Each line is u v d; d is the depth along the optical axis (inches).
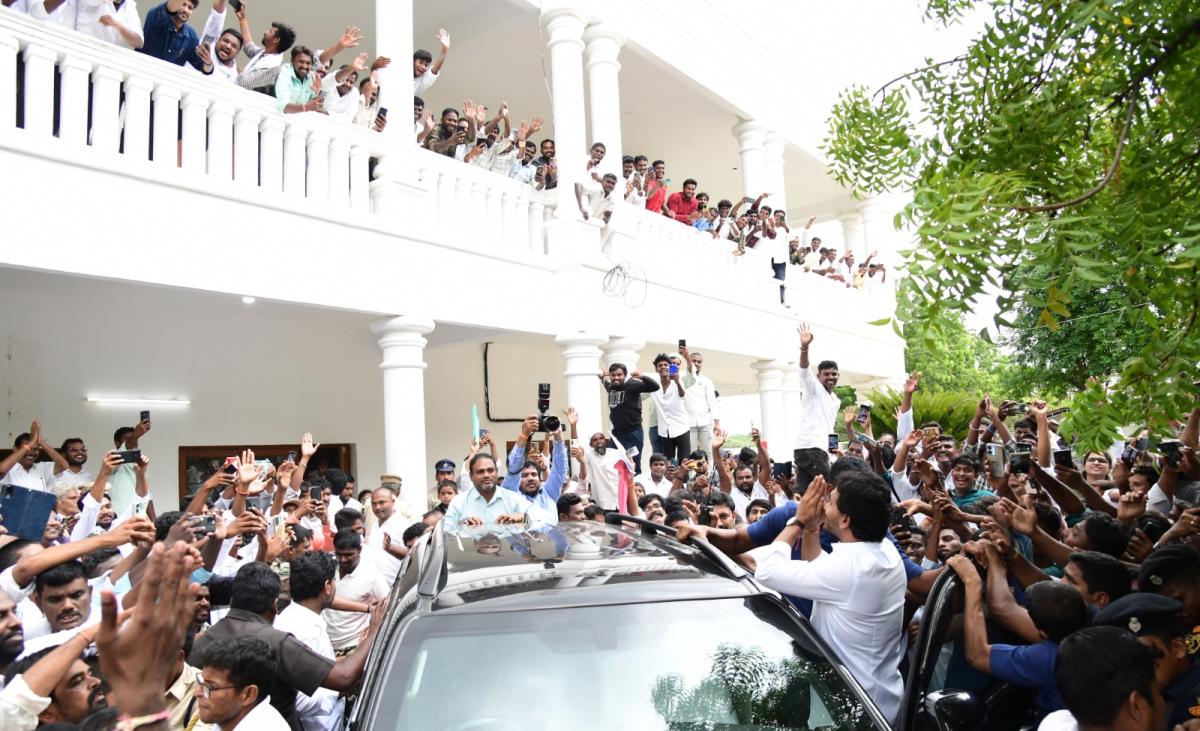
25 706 103.3
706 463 398.9
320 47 603.5
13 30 264.1
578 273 461.4
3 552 166.6
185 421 410.6
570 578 131.4
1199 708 117.2
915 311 99.1
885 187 144.6
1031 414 296.4
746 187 681.6
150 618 99.0
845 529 151.8
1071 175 124.4
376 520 319.6
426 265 393.7
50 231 269.6
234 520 198.2
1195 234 102.5
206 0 530.3
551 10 478.3
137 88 295.3
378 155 385.7
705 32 603.5
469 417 585.3
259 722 120.5
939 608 145.8
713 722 111.2
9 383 350.6
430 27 592.7
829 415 331.0
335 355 481.1
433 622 119.9
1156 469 266.7
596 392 469.7
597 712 111.0
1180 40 108.1
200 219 309.1
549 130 800.9
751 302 628.1
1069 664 104.1
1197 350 107.4
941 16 148.4
